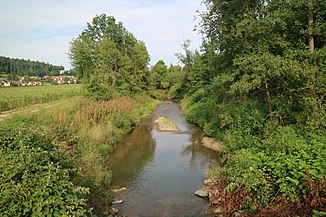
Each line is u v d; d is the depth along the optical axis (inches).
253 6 503.5
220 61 620.1
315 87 387.9
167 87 2613.2
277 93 513.7
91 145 573.3
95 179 386.3
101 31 1756.9
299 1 396.8
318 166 272.5
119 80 1529.3
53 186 183.9
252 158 359.3
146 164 591.8
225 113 626.5
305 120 411.2
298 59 427.2
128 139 839.1
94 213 304.3
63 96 1936.5
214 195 389.7
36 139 265.4
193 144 767.1
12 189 167.6
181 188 450.3
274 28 462.0
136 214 360.8
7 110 1360.7
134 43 1897.1
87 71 1505.9
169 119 1245.1
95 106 872.3
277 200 282.8
